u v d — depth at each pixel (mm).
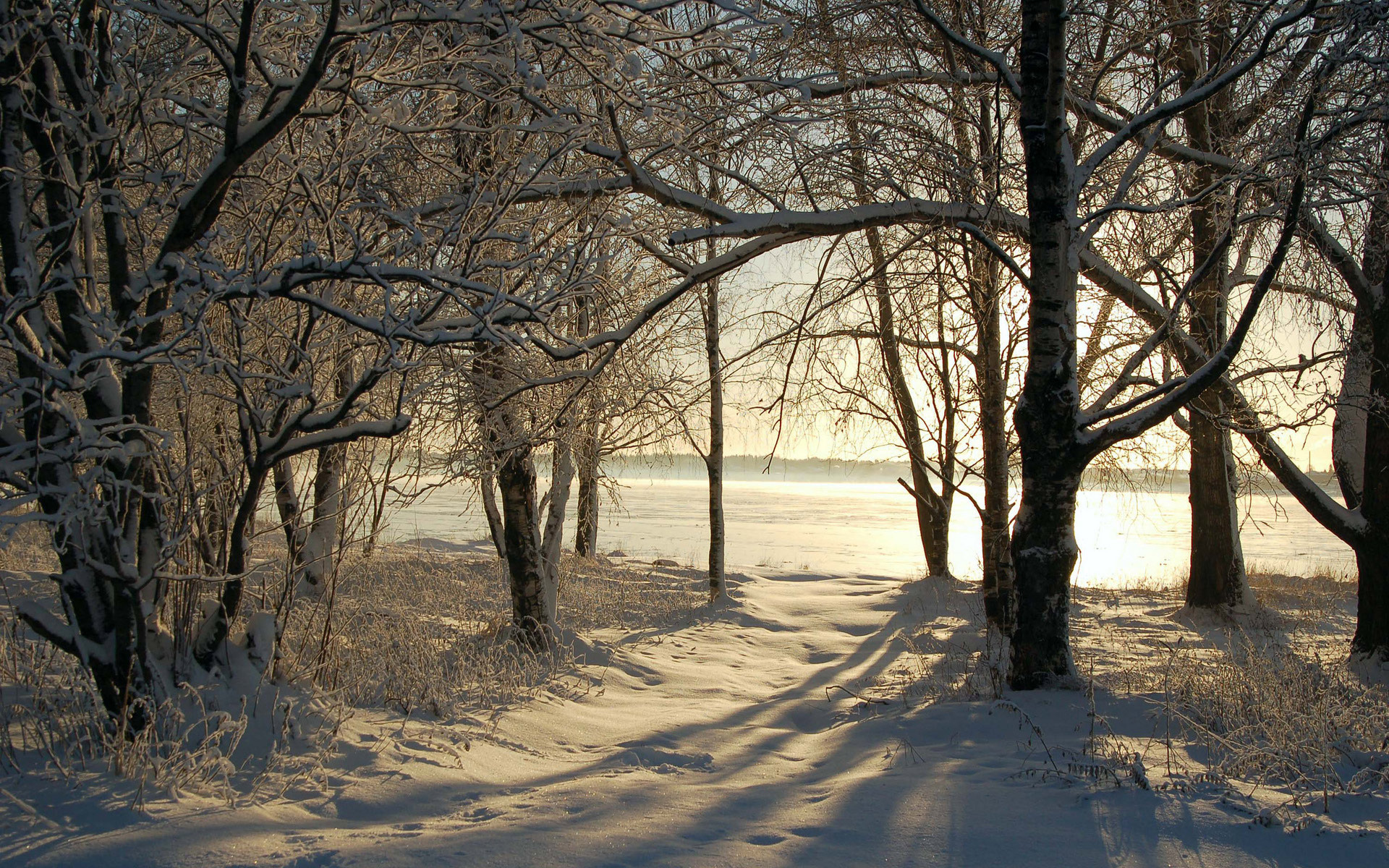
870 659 10797
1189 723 5574
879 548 30141
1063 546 7184
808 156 7480
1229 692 6188
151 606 5301
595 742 6680
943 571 18000
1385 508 8664
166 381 5684
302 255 4453
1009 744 5684
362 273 4434
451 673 7922
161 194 5375
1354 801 4301
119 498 4957
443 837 3947
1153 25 8242
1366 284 9094
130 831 3766
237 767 4875
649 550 27766
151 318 4148
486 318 4570
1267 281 6414
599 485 14125
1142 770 4652
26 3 4668
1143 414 6949
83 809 4000
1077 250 7133
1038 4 7211
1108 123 7898
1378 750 5105
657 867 3598
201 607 5805
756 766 5805
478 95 5133
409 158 6336
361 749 5387
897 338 14250
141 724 4938
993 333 11258
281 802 4449
